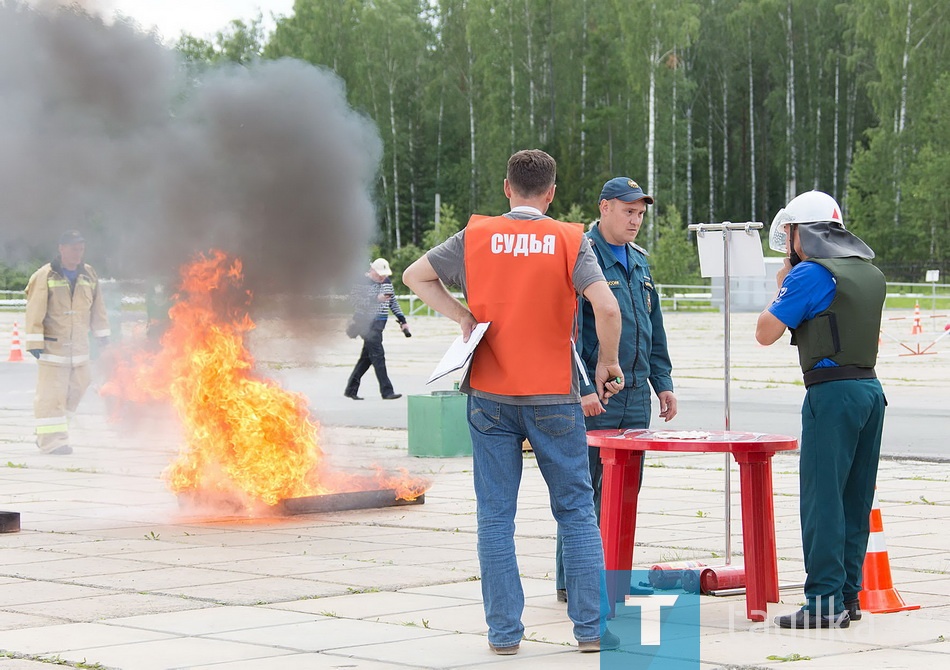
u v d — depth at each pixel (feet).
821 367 18.79
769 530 19.81
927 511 30.35
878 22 213.66
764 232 236.63
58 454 42.78
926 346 95.50
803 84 239.91
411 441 42.14
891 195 212.02
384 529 28.30
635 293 20.83
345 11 221.46
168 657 17.01
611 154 222.48
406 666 16.62
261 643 17.88
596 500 20.97
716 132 256.93
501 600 17.31
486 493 17.69
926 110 207.21
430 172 238.48
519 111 222.89
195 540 26.86
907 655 17.15
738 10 250.37
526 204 18.07
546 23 226.38
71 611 20.02
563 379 17.52
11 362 87.92
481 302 17.63
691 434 19.69
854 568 19.30
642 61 210.59
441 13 242.99
